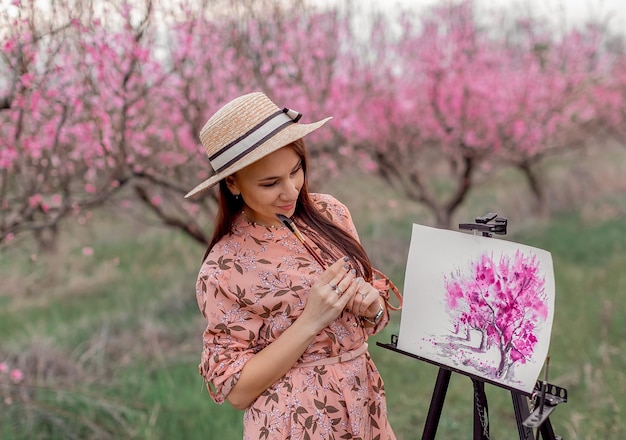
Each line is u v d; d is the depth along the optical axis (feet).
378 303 5.78
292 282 5.57
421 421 11.58
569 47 23.85
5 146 11.34
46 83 11.13
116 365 14.38
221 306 5.63
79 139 12.46
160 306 18.49
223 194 5.77
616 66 28.30
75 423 11.40
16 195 12.64
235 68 13.94
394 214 25.63
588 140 29.81
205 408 11.85
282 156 5.25
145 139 13.73
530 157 24.07
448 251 5.75
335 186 21.03
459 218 26.40
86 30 11.03
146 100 13.25
